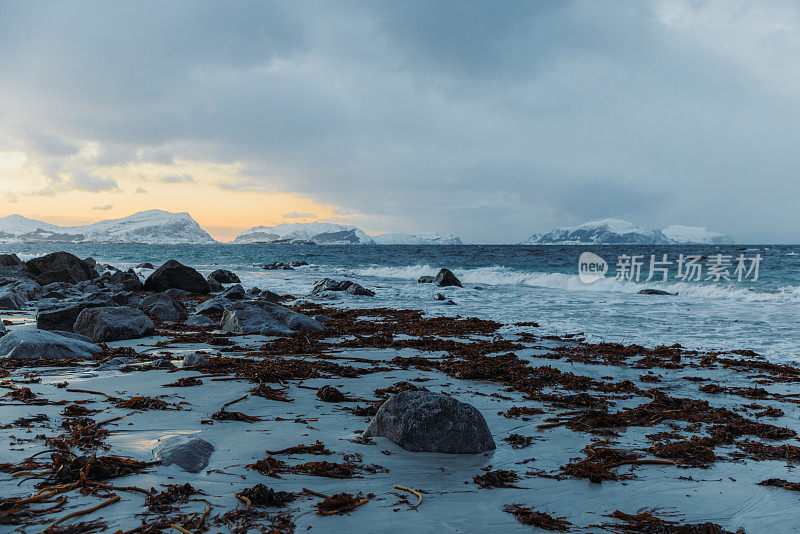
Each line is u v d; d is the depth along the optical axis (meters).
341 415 6.38
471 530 3.47
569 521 3.71
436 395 5.50
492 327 15.90
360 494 3.99
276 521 3.43
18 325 14.36
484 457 5.09
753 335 14.53
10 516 3.31
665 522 3.76
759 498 4.28
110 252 113.88
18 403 6.38
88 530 3.17
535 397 7.66
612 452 5.18
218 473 4.29
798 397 8.12
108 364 9.15
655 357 11.33
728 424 6.43
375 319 17.89
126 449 4.75
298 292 29.12
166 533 3.19
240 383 7.95
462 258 74.25
